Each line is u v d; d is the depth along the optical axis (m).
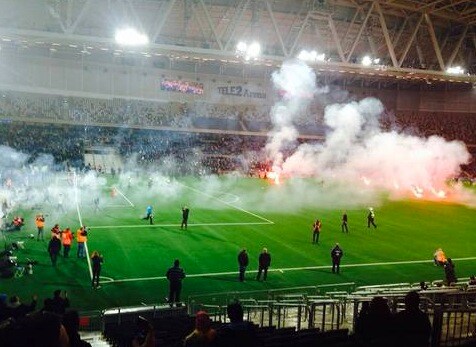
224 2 53.59
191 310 15.90
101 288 18.62
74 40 41.44
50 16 52.62
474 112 76.62
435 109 80.38
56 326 3.64
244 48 46.59
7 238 25.64
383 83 80.44
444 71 53.31
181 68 72.88
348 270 22.92
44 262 21.48
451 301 13.45
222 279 20.66
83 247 22.47
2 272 19.19
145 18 55.62
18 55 64.50
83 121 65.62
